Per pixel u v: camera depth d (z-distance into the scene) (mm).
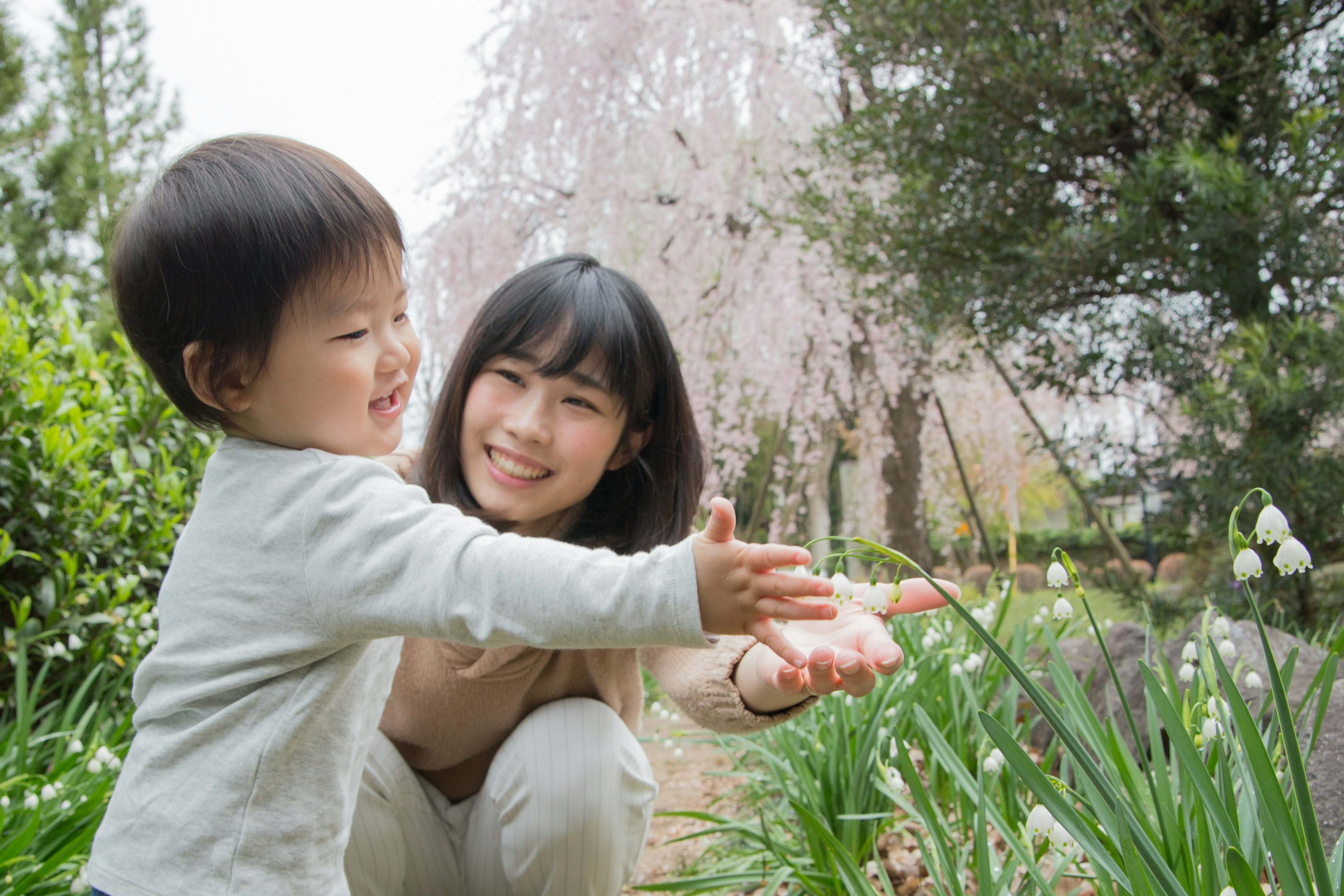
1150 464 4141
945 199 4398
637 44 7191
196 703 1113
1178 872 1192
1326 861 881
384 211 1168
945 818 2023
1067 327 4391
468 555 1013
